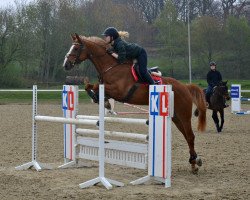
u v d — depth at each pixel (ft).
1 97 114.93
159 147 26.61
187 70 156.97
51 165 33.42
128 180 28.48
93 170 31.68
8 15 138.51
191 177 29.48
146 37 181.37
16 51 139.03
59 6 142.10
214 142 46.32
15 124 61.36
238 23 156.15
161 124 26.45
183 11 203.72
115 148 29.27
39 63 145.18
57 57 144.36
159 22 159.84
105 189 25.73
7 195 24.20
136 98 30.83
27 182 27.50
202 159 36.29
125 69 30.94
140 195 24.22
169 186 26.30
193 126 61.26
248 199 23.35
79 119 29.25
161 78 31.30
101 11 149.79
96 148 31.07
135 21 183.42
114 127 58.29
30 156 37.81
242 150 40.93
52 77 148.36
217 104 55.36
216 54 158.71
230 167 32.94
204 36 155.63
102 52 31.19
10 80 140.46
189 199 23.31
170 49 158.61
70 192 24.90
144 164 27.63
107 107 32.86
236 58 156.76
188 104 31.35
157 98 26.66
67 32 142.41
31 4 141.18
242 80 150.51
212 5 208.23
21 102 106.52
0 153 39.09
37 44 140.15
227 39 156.04
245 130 58.34
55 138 48.70
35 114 32.37
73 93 31.89
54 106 94.53
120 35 31.71
